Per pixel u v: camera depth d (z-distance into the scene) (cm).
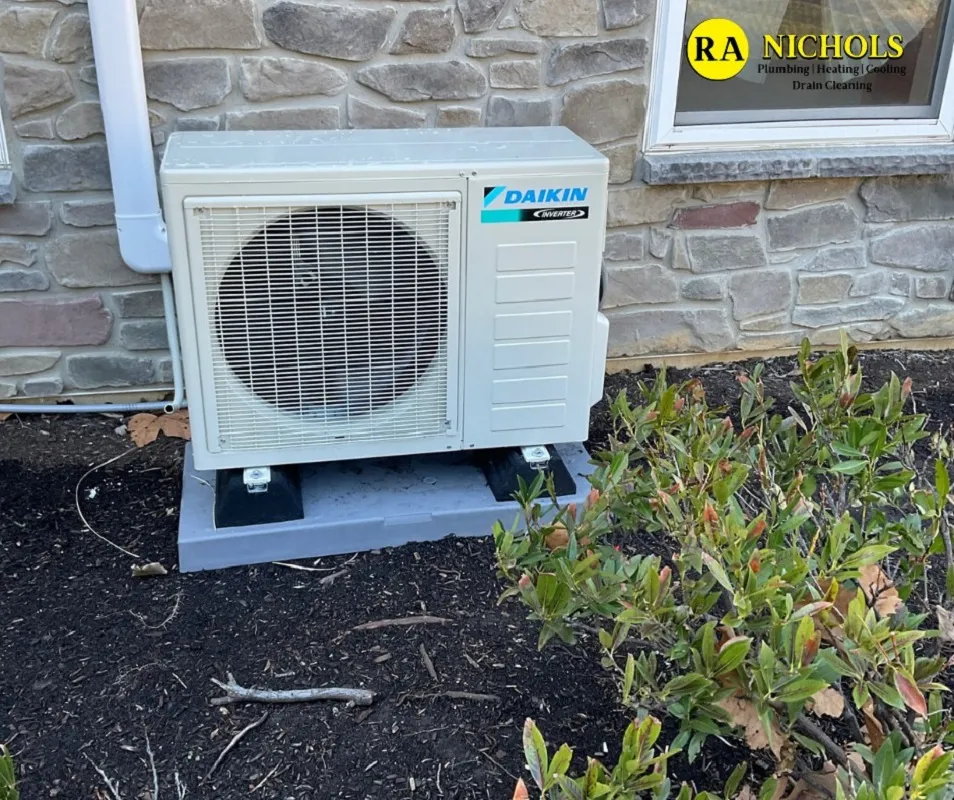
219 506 276
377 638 247
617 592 177
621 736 217
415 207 256
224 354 263
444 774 208
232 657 240
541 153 272
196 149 269
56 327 349
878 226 403
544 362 284
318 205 250
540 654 241
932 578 258
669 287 393
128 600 262
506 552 196
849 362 223
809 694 148
